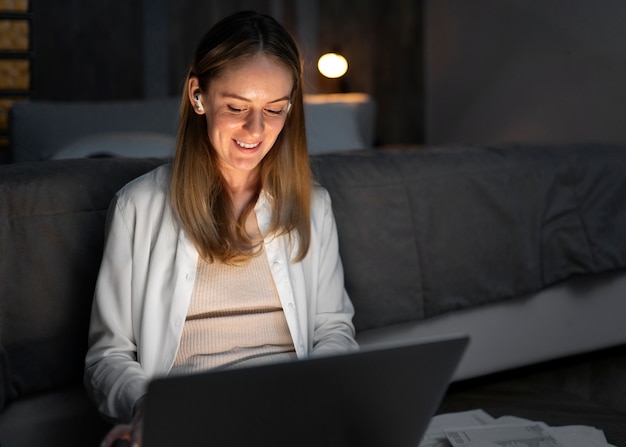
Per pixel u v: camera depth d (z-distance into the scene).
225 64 1.21
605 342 2.45
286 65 1.24
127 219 1.30
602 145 2.48
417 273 2.01
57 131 3.39
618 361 2.45
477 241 2.12
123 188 1.34
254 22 1.24
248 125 1.22
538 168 2.25
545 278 2.26
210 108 1.25
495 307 2.21
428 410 1.02
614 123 3.31
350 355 0.91
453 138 4.38
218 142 1.25
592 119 3.43
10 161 3.40
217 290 1.27
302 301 1.33
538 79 3.72
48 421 1.50
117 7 3.91
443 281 2.06
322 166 1.91
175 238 1.28
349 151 2.20
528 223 2.21
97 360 1.25
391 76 4.59
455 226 2.08
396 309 1.98
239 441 0.93
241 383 0.87
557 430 1.60
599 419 1.98
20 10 3.72
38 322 1.48
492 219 2.15
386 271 1.96
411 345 0.94
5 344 1.45
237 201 1.34
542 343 2.32
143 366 1.25
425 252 2.02
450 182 2.08
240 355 1.26
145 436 0.88
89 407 1.54
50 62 3.80
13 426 1.47
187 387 0.85
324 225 1.43
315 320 1.42
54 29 3.80
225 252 1.26
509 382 2.28
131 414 1.13
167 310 1.26
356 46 4.50
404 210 1.99
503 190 2.17
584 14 3.43
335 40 4.44
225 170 1.32
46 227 1.49
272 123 1.25
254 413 0.91
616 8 3.26
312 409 0.94
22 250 1.46
